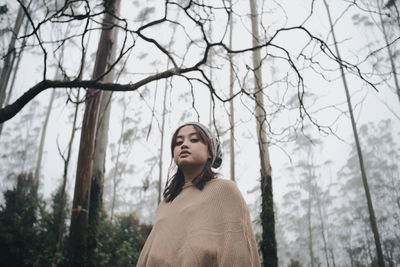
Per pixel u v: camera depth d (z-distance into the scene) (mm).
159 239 1146
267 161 7617
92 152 4566
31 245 7781
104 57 4566
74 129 4547
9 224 8062
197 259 996
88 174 4492
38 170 20328
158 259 1084
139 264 1201
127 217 10516
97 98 4645
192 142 1337
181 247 1068
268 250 7102
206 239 1033
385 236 27234
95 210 6066
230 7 2590
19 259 7691
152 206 32625
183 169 1323
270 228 7273
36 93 2287
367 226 29188
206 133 1364
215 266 997
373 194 31953
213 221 1079
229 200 1122
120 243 9344
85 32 2406
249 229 1074
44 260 7336
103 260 8180
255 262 1020
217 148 1394
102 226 9609
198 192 1212
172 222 1157
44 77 2297
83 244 4281
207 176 1253
